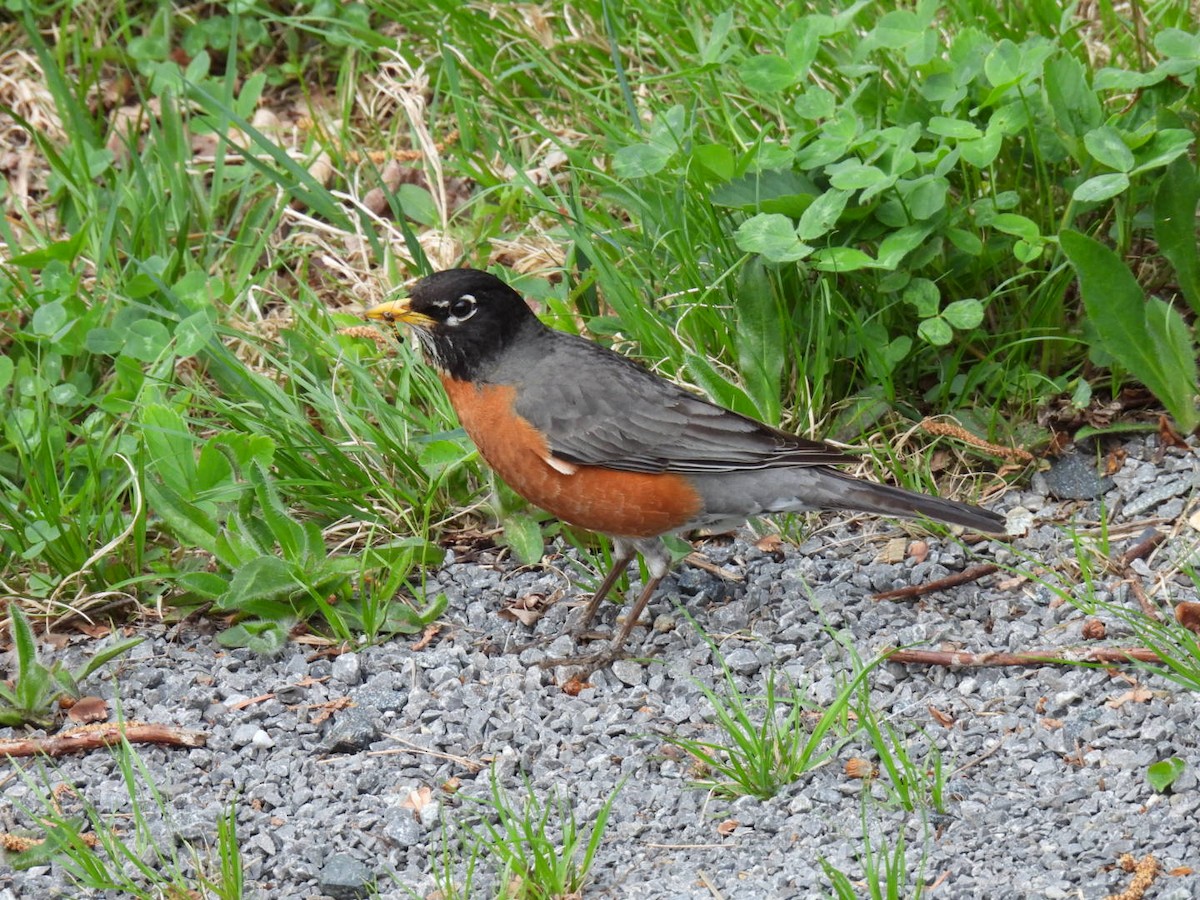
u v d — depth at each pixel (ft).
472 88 43.16
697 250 36.42
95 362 38.01
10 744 28.43
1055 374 35.58
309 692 30.07
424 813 26.37
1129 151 32.55
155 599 32.48
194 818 26.58
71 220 42.50
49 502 33.12
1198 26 38.63
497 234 40.65
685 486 30.76
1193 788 25.17
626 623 31.30
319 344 37.52
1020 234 33.19
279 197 42.06
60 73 43.27
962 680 28.91
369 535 33.42
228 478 33.01
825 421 35.45
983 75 35.35
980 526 29.91
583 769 27.45
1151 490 33.04
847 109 35.42
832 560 33.19
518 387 31.17
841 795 25.99
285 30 47.34
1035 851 24.16
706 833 25.43
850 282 35.68
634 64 42.88
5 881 25.35
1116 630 29.40
